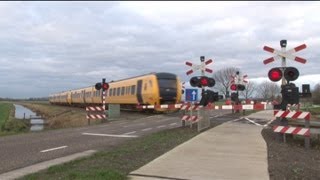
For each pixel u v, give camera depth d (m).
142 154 12.67
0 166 11.38
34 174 9.70
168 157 11.88
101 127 26.00
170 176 9.36
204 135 18.06
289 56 17.36
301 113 15.50
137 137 19.03
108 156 12.28
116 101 49.78
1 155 13.52
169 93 40.06
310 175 9.85
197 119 21.69
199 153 12.67
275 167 10.68
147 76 41.38
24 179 9.21
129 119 34.09
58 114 58.34
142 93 41.44
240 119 31.84
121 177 9.12
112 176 9.08
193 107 22.36
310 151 14.10
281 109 16.73
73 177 9.09
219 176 9.43
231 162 11.16
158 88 39.75
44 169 10.60
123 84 47.72
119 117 36.69
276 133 17.50
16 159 12.64
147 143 15.56
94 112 33.19
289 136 17.22
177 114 38.97
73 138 18.89
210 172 9.82
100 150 14.39
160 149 13.79
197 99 21.86
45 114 71.31
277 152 13.44
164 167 10.37
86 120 35.56
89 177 9.01
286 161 11.70
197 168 10.27
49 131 23.92
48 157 13.02
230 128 22.19
